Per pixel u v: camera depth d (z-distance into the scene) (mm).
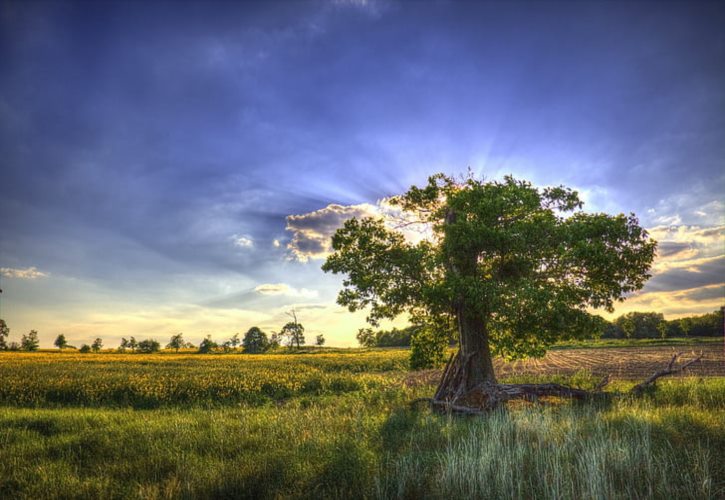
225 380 24875
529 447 7320
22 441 9664
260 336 109562
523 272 15609
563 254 14219
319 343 131625
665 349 51375
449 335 19125
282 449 8047
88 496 6281
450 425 10055
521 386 14375
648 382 14367
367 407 14930
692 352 42500
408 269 16828
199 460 7695
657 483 5730
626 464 6133
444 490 5875
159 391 21781
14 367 35219
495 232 14477
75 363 42469
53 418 12523
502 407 12164
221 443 8836
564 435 7758
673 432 7945
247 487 6352
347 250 17797
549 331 15789
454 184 18875
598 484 5430
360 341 124688
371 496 5844
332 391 23766
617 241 14992
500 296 14250
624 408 10633
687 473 5750
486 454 6438
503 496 5605
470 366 16000
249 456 7762
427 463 6973
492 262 16031
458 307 16609
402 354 60000
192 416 13469
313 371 31938
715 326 94688
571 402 12711
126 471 7391
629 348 56875
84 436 9734
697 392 12500
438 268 16422
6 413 14281
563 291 15039
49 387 22625
